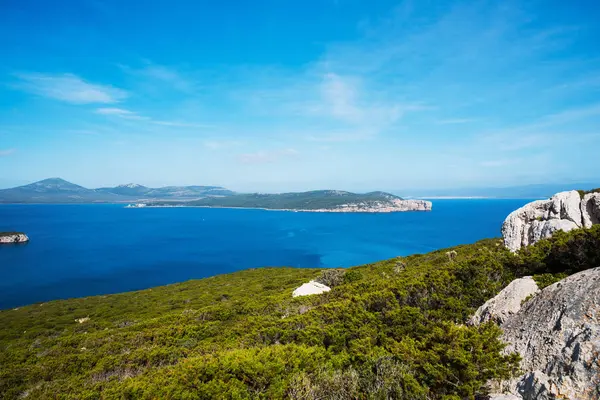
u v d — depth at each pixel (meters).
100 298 55.06
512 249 20.52
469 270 14.49
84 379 14.11
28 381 15.49
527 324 8.16
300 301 24.38
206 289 53.97
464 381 6.60
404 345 8.21
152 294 54.47
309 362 8.77
